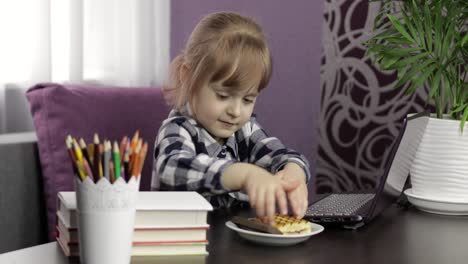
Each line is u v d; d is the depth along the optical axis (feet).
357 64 8.24
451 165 4.22
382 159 8.21
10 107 6.75
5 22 6.58
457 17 5.37
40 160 5.80
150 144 6.39
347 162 8.41
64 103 5.90
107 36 7.57
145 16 8.06
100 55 7.54
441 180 4.25
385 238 3.51
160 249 2.92
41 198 5.87
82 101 6.03
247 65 4.30
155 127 6.45
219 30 4.47
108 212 2.53
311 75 8.50
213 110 4.38
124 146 2.62
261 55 4.41
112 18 7.61
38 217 5.83
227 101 4.37
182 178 3.86
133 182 2.57
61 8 7.13
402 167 4.17
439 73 4.64
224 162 3.74
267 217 3.27
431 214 4.28
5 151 5.47
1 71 6.59
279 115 8.68
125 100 6.37
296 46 8.54
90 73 7.50
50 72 6.90
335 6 8.30
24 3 6.71
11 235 5.54
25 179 5.68
